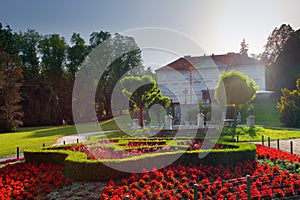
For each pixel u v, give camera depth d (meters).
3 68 36.22
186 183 6.82
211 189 6.49
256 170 7.93
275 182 6.88
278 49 57.00
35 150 10.58
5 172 8.66
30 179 7.70
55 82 44.91
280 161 8.99
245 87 20.78
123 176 7.69
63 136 22.20
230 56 45.47
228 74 21.66
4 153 14.34
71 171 7.80
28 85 43.34
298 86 25.56
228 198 5.91
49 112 43.91
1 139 21.66
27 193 6.44
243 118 28.78
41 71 47.31
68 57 46.16
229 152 8.78
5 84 35.19
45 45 48.53
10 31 45.38
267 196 6.04
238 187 6.48
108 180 7.57
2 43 40.38
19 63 39.09
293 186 6.64
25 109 42.84
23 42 48.47
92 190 6.82
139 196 6.02
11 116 34.19
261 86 43.00
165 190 6.44
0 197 6.17
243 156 8.93
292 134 18.56
